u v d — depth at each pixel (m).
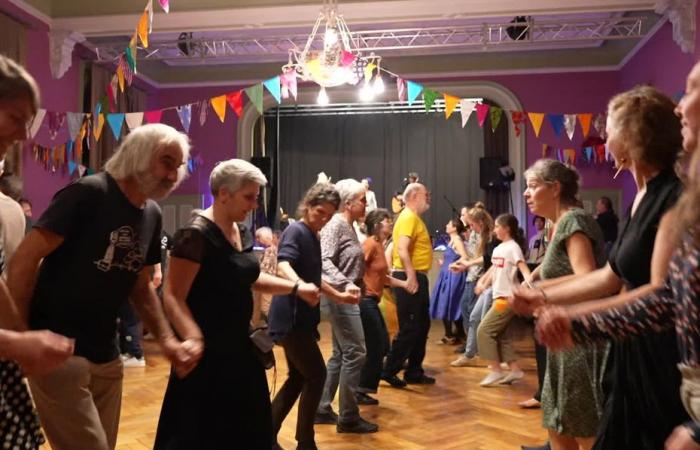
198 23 6.72
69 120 5.61
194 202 9.03
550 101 8.78
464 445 3.15
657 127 1.33
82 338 1.67
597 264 1.94
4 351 1.08
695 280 0.89
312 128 11.41
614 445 1.36
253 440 1.84
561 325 1.15
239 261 1.88
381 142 11.34
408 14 6.57
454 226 6.09
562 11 6.44
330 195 2.79
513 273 4.24
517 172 8.84
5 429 1.21
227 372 1.82
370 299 3.79
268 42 8.41
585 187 8.68
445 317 6.41
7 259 1.91
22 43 6.25
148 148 1.67
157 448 1.83
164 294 1.78
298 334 2.76
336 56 4.91
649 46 7.52
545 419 2.00
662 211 1.28
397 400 4.07
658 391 1.28
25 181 6.39
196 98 9.44
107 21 6.70
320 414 3.51
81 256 1.64
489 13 6.50
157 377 4.81
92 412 1.68
